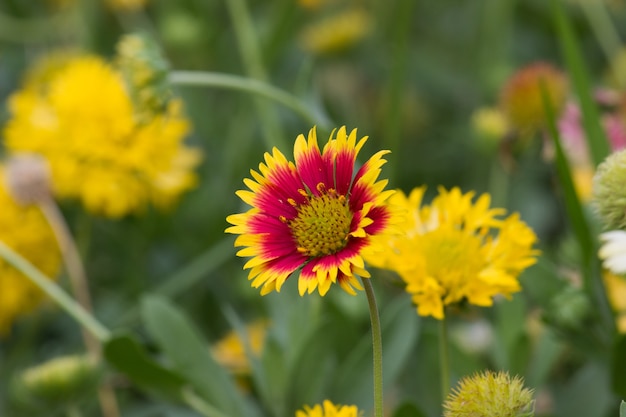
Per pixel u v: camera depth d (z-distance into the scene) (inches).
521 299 36.7
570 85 44.6
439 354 36.8
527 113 43.3
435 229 33.1
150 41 38.4
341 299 38.4
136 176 44.3
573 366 39.7
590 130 37.2
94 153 43.1
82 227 46.2
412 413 33.0
